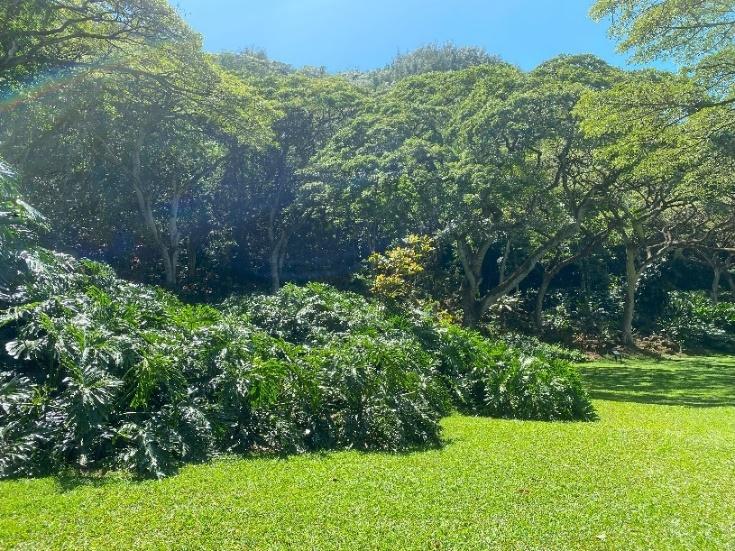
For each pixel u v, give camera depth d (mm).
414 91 26531
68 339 6629
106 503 5062
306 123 26750
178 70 17672
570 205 21750
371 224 26453
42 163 19797
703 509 5324
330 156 24203
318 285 12336
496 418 9906
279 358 8195
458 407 10477
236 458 6590
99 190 22531
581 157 20250
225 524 4660
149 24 16062
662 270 36688
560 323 29656
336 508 5051
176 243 25406
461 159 19531
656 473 6457
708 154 16953
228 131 20875
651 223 29609
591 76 20656
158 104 20391
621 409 11945
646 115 14750
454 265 30281
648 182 22156
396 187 19766
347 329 10820
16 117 17141
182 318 8906
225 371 7277
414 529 4668
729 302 35938
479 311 22297
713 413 11812
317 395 7508
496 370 10625
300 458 6711
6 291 7613
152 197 25766
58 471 5871
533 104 18547
